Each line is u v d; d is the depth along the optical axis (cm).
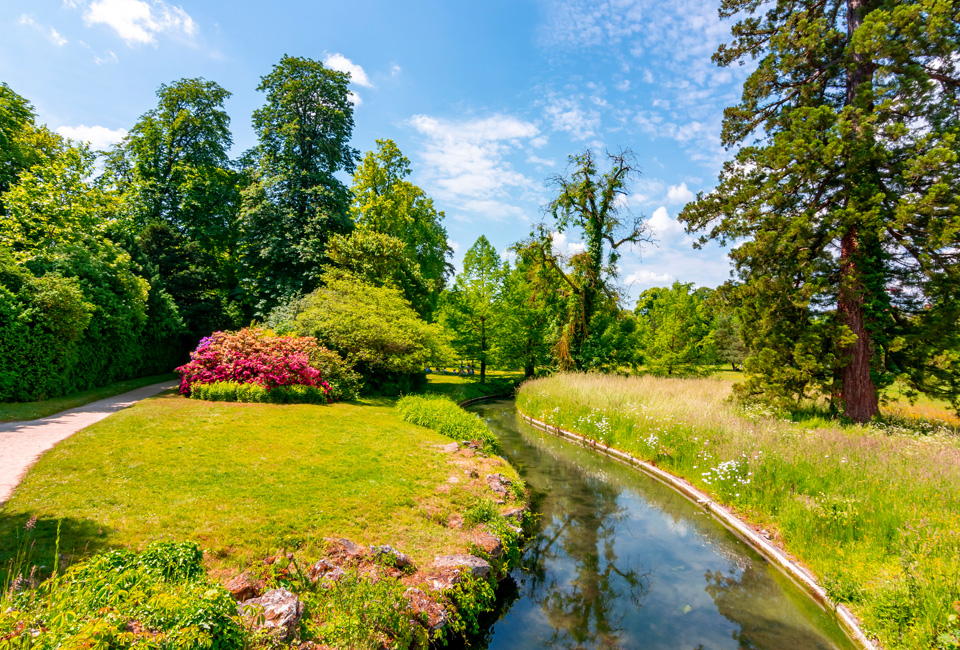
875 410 1274
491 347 3053
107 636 266
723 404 1488
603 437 1438
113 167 2533
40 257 1439
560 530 834
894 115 1223
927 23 1127
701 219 1670
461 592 530
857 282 1258
